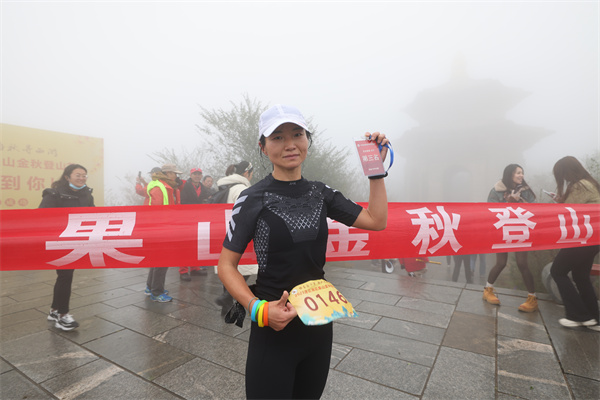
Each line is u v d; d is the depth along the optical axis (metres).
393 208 2.64
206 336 2.93
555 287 3.71
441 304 3.73
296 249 1.09
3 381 2.23
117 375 2.29
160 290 3.92
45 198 2.97
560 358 2.48
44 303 3.96
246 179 3.72
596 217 2.97
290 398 1.10
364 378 2.22
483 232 2.74
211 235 2.34
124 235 2.30
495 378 2.22
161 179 4.43
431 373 2.28
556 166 3.31
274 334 1.12
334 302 1.06
